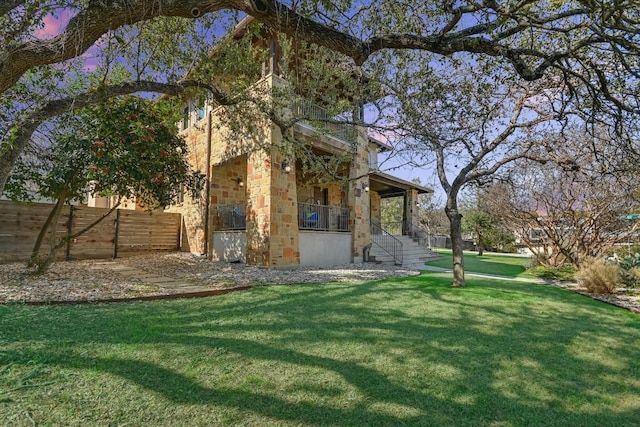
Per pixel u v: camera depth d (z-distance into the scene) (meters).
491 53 3.48
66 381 2.29
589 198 9.88
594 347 3.42
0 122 5.32
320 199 14.84
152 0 2.78
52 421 1.84
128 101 6.88
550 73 5.67
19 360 2.55
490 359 3.00
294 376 2.51
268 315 4.22
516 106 7.09
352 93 7.29
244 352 2.94
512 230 14.55
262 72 9.45
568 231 10.88
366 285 6.90
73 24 2.86
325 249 11.11
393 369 2.71
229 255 10.48
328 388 2.35
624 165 5.81
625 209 9.69
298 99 8.02
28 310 4.04
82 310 4.17
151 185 7.22
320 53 7.13
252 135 8.88
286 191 9.66
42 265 6.68
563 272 10.74
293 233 9.79
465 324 4.12
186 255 11.48
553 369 2.83
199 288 5.98
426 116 6.20
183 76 6.66
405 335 3.58
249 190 9.86
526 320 4.43
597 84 4.56
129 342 3.05
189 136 12.77
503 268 12.55
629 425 2.05
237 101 6.60
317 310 4.58
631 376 2.74
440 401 2.24
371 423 1.96
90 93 4.13
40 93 5.86
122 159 6.56
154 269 8.47
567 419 2.09
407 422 1.98
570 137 7.30
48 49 2.91
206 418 1.94
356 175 12.43
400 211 34.03
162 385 2.29
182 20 5.70
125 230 11.02
